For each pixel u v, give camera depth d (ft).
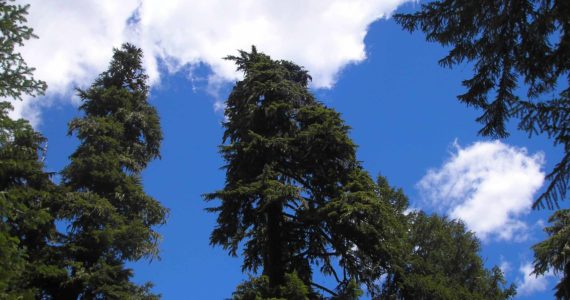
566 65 26.23
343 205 52.16
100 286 54.24
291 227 58.18
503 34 27.84
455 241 87.71
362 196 53.01
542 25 25.68
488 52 28.76
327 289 53.67
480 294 77.56
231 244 61.21
